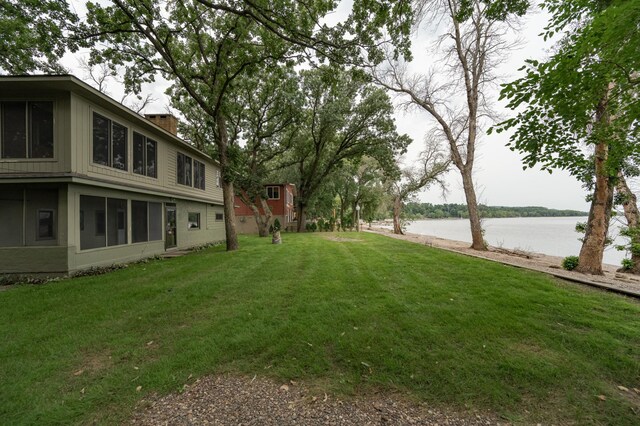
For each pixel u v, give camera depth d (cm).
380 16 697
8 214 713
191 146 1302
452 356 301
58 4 848
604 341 333
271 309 441
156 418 218
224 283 602
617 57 292
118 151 898
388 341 333
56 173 706
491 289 540
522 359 296
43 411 225
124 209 930
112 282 631
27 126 726
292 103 1655
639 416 224
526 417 222
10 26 902
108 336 358
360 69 981
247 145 1962
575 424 216
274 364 292
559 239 2167
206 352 312
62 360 303
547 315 411
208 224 1603
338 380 265
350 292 527
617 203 1084
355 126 2139
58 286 603
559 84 327
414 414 223
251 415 221
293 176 2883
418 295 504
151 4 922
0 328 384
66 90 725
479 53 1295
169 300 496
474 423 214
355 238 1738
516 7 554
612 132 419
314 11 819
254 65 1102
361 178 3125
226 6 805
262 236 1988
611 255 1631
